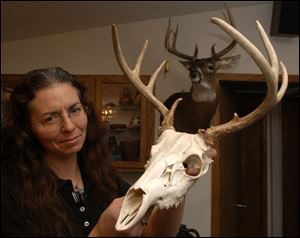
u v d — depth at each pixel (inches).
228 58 106.2
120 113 110.9
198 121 106.0
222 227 123.0
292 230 168.6
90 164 48.8
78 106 44.0
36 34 122.4
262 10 120.6
